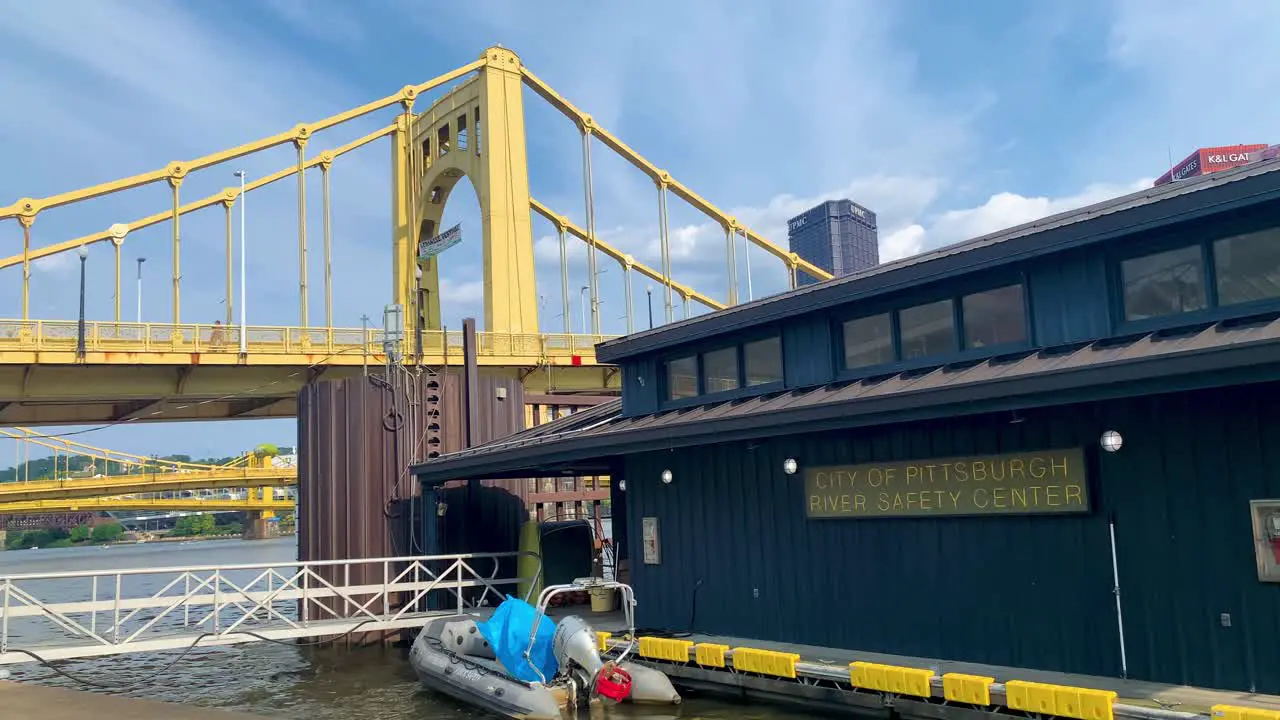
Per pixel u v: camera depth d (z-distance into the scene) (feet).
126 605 54.03
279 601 109.29
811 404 38.96
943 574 38.29
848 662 38.06
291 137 164.76
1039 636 35.04
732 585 47.09
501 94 171.53
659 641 44.83
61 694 33.91
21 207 133.28
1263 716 25.91
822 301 43.78
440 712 46.16
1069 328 35.58
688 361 52.65
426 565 69.36
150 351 114.11
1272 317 28.94
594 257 193.77
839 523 42.37
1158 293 33.55
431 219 202.49
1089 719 29.14
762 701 40.63
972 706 32.65
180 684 56.03
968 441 37.70
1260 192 29.60
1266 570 29.40
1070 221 34.58
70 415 129.70
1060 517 34.76
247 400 137.80
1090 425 34.12
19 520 549.95
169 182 149.69
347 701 49.57
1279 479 29.45
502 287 162.20
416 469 67.21
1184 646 31.19
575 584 45.96
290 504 358.02
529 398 99.14
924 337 41.01
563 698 41.83
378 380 72.59
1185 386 28.27
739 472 47.24
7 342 105.60
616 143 201.05
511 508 75.97
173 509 329.72
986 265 37.35
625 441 47.29
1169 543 31.81
